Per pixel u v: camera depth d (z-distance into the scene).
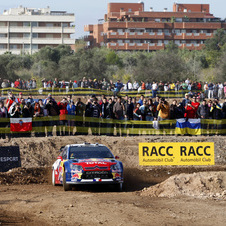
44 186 39.34
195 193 32.72
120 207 27.64
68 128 58.84
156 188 33.97
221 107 65.88
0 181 41.00
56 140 55.81
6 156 46.81
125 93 118.94
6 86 124.88
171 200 30.39
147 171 49.53
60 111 58.84
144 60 199.25
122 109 60.62
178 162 44.09
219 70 193.12
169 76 187.75
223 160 55.56
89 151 37.50
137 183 42.03
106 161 35.53
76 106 59.38
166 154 44.06
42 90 119.88
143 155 43.84
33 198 31.02
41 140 55.06
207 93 117.00
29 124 56.59
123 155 54.91
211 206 28.22
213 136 62.25
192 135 62.25
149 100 61.78
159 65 191.62
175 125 61.78
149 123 61.38
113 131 60.47
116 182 35.03
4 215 26.00
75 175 34.53
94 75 195.88
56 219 24.97
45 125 57.59
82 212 26.36
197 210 27.02
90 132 60.00
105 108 60.59
